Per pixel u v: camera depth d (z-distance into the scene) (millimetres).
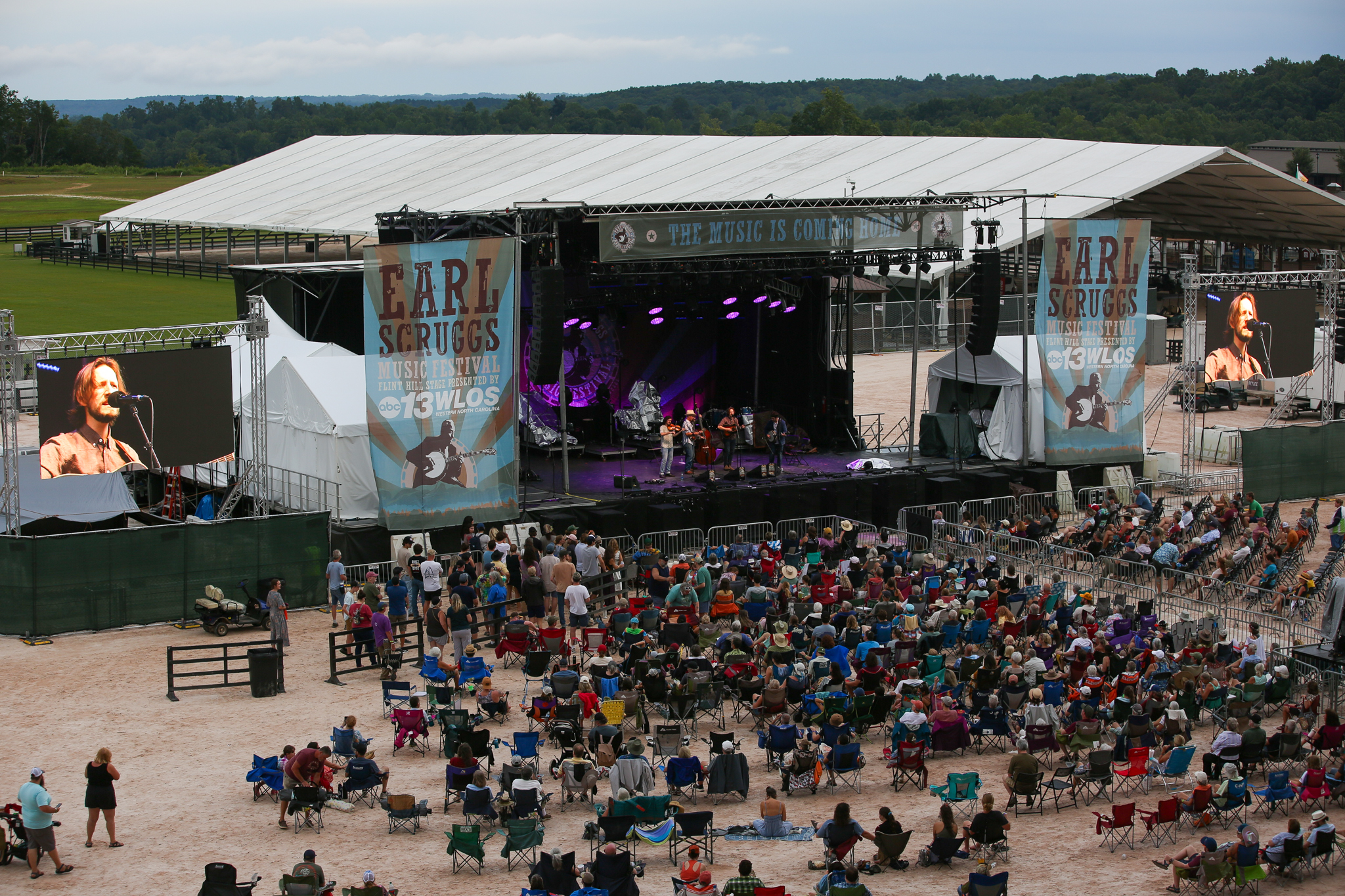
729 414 41562
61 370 29422
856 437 45156
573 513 35156
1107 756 19844
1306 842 17484
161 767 21141
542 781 20734
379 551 33062
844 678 23328
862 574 29516
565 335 45125
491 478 34000
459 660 25781
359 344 44125
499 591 27828
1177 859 17016
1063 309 39844
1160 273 94312
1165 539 32969
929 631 24938
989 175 75500
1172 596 31109
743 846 18469
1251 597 31203
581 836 18609
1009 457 42344
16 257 112875
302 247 108250
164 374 30531
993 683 23031
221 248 111625
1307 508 38969
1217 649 24500
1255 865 16797
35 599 28438
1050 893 16875
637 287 43812
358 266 44875
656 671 22766
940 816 17844
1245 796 19266
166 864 17469
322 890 15672
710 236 36375
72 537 28594
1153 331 70812
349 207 87438
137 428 30359
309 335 43469
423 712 21906
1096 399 40688
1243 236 90938
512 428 34094
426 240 35719
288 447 36219
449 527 33844
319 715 23766
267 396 36812
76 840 18375
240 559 30344
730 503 37094
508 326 33688
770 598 28047
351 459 34531
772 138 91000
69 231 115438
